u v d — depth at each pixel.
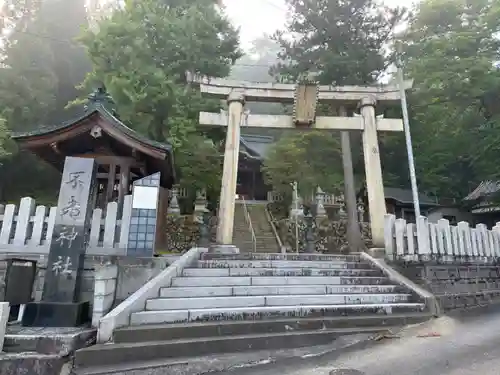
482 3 22.30
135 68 15.41
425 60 20.67
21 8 23.44
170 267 7.26
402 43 21.19
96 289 5.98
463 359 4.76
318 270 8.27
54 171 21.56
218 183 18.53
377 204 10.73
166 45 17.58
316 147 21.75
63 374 4.37
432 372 4.31
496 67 20.44
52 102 22.56
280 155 22.39
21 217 7.83
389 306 6.90
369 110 11.75
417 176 25.66
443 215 26.27
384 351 5.12
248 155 31.06
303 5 19.56
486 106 21.14
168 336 5.25
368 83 20.05
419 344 5.43
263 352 5.12
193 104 16.94
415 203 13.37
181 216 18.73
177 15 19.45
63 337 4.73
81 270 6.53
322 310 6.46
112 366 4.49
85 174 6.89
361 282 8.06
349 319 6.25
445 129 23.08
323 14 19.28
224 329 5.56
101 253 7.64
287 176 22.03
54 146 9.91
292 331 5.80
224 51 19.86
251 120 11.43
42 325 5.78
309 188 22.20
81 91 22.92
